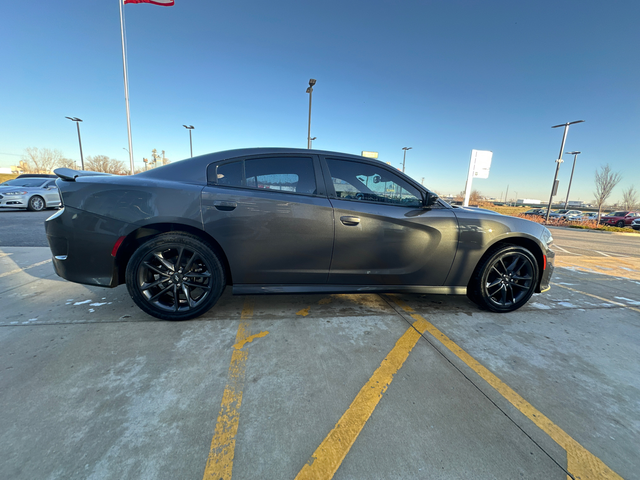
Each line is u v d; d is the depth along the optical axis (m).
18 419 1.37
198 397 1.57
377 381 1.76
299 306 2.84
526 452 1.31
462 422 1.47
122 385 1.63
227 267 2.47
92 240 2.20
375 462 1.24
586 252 7.92
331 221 2.42
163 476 1.14
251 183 2.41
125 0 14.73
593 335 2.49
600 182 22.53
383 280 2.60
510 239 2.86
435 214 2.61
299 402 1.56
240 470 1.18
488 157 10.27
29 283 3.26
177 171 2.37
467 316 2.76
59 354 1.90
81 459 1.19
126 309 2.61
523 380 1.83
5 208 11.06
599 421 1.52
